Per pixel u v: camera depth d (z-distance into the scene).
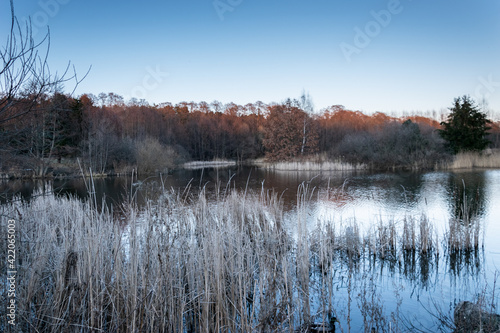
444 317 5.28
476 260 7.95
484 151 37.41
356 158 34.66
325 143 49.72
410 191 17.88
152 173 30.72
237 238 5.75
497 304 5.69
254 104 79.75
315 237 8.27
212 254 5.21
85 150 28.19
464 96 34.81
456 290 6.43
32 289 4.35
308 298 5.21
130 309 4.24
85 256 4.72
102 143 28.88
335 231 9.66
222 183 22.00
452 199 15.29
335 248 8.75
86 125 28.61
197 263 5.31
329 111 70.50
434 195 16.45
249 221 8.70
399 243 9.15
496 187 18.75
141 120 43.81
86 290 4.21
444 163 31.56
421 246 8.52
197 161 51.06
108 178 26.64
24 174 20.48
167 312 4.67
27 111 3.34
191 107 74.50
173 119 56.06
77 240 5.09
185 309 4.95
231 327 4.45
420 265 7.75
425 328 4.98
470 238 8.72
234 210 9.05
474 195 16.23
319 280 6.92
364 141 35.50
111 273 4.95
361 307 5.72
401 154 32.38
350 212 12.52
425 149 32.41
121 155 30.84
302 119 41.38
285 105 42.12
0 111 3.12
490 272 7.25
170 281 4.52
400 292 6.31
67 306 4.16
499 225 10.77
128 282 4.52
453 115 35.47
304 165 34.16
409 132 33.44
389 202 14.64
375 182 22.11
